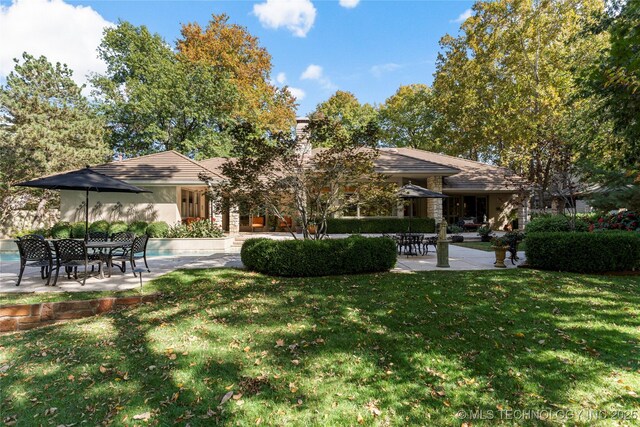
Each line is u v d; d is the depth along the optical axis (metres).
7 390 3.27
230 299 5.96
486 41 19.88
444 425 2.68
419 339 4.20
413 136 35.75
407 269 8.73
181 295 6.33
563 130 13.44
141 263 10.23
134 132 26.22
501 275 7.69
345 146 8.45
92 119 22.47
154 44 28.00
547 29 18.34
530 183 15.38
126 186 8.15
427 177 20.36
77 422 2.79
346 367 3.58
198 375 3.46
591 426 2.63
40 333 4.82
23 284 7.10
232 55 28.80
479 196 22.86
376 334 4.37
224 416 2.81
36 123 18.19
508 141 21.05
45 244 6.93
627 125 7.50
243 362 3.71
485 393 3.09
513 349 3.90
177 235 14.36
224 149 26.22
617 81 5.96
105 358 3.87
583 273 7.86
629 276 7.57
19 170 17.78
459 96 23.36
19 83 20.48
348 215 19.66
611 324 4.59
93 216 15.74
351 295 6.09
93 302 5.71
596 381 3.23
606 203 12.95
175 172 16.09
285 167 8.62
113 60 28.41
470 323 4.67
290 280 7.42
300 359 3.76
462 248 14.02
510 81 20.70
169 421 2.77
